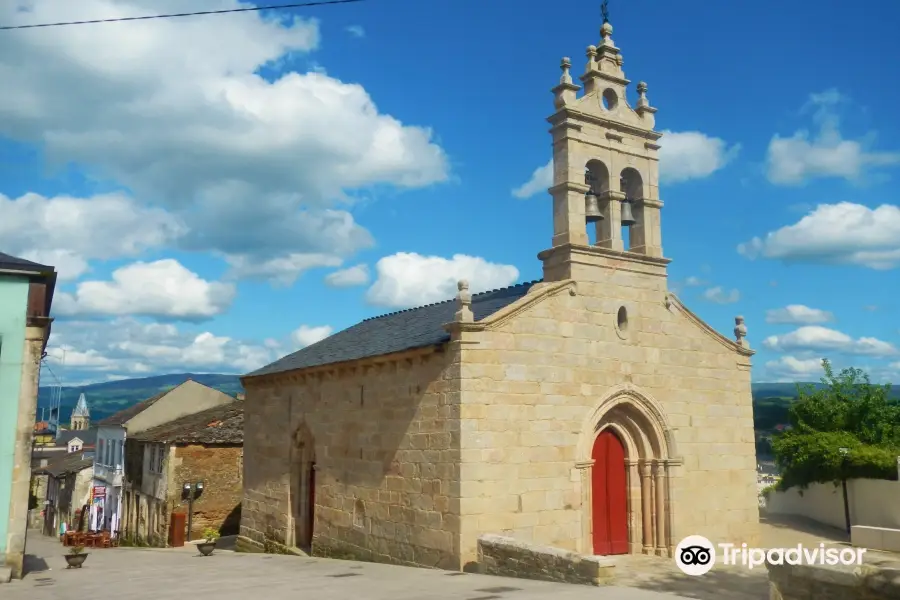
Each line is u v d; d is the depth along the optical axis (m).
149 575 17.08
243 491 26.80
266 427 25.53
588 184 19.70
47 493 62.03
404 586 13.77
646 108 20.22
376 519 18.88
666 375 19.77
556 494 17.20
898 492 25.34
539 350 17.44
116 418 45.91
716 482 20.22
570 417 17.72
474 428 16.20
